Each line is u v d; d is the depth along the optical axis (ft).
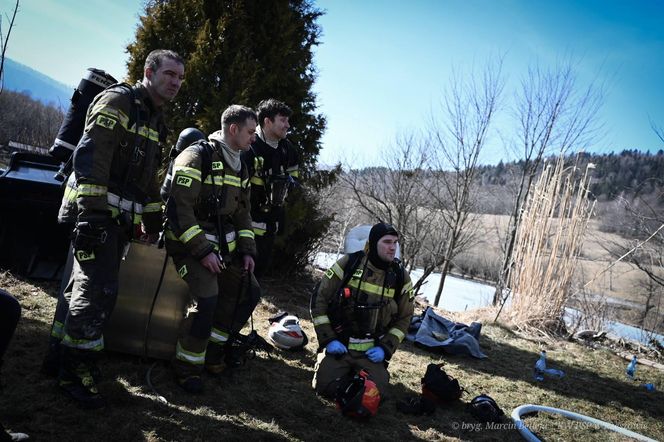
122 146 9.11
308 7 25.81
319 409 11.27
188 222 10.09
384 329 12.59
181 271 10.70
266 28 23.06
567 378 18.33
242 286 11.62
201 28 21.66
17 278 15.74
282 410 10.80
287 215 23.45
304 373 13.46
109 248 9.00
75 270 9.30
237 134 10.89
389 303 12.41
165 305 11.78
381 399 12.05
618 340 25.90
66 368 9.07
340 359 12.09
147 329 11.64
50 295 15.05
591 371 19.93
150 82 9.49
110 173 9.16
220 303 11.89
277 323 15.33
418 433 11.21
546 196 26.76
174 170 10.41
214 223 10.97
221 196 10.91
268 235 14.48
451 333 19.39
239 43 22.15
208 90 21.58
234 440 9.07
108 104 8.80
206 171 10.63
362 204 49.93
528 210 27.84
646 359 23.79
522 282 26.84
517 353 20.89
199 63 21.07
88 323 8.77
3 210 15.56
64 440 7.93
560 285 26.08
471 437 11.55
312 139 25.02
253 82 21.81
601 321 32.35
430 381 13.10
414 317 20.35
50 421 8.37
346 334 12.22
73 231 8.70
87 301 8.76
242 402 10.84
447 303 55.62
